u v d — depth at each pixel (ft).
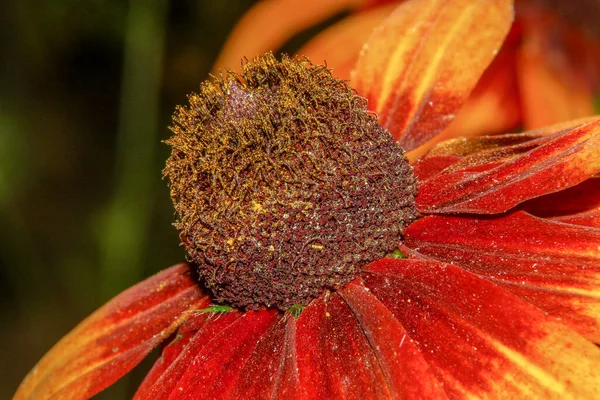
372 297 0.41
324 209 0.41
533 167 0.41
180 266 0.48
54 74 1.19
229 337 0.42
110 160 1.22
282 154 0.41
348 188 0.41
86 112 1.22
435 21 0.48
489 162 0.44
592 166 0.40
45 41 1.15
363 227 0.42
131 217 0.88
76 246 1.15
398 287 0.41
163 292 0.47
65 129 1.26
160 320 0.47
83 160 1.21
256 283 0.42
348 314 0.41
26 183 1.17
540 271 0.40
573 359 0.37
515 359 0.38
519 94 0.59
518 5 0.60
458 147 0.46
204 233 0.42
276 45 0.62
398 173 0.42
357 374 0.40
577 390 0.37
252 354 0.42
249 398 0.41
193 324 0.45
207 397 0.41
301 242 0.41
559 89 0.59
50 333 1.11
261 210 0.41
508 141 0.45
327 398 0.39
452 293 0.40
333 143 0.41
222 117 0.42
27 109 1.19
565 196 0.43
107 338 0.47
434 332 0.39
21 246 1.09
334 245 0.41
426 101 0.47
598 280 0.39
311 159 0.41
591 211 0.42
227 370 0.42
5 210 1.08
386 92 0.48
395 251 0.43
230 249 0.42
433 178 0.44
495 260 0.41
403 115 0.47
